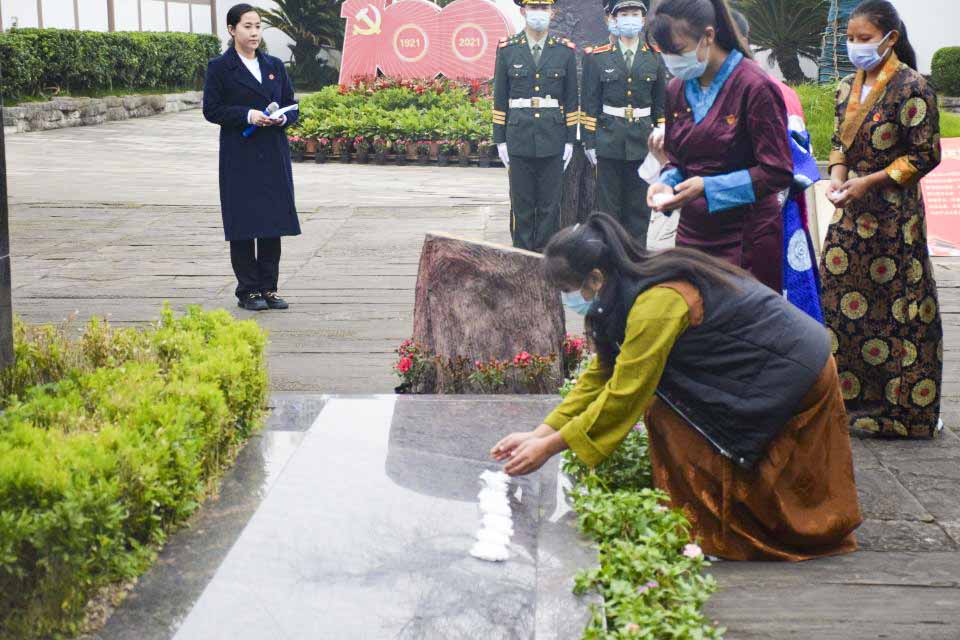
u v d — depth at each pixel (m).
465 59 18.09
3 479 2.63
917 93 4.31
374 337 6.12
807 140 4.29
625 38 8.34
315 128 16.05
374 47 18.30
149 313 6.72
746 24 4.03
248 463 3.67
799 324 3.18
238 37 6.59
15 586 2.58
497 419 4.12
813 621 2.97
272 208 6.64
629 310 3.07
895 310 4.47
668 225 6.53
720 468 3.26
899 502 3.85
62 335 4.59
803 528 3.32
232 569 2.85
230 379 3.81
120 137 18.62
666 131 4.05
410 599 2.69
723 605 3.06
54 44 20.48
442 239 4.61
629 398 3.06
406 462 3.66
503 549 2.96
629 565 2.80
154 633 2.54
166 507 3.10
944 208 9.02
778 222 3.98
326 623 2.57
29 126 19.28
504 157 8.48
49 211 10.65
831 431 3.33
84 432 3.10
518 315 4.60
